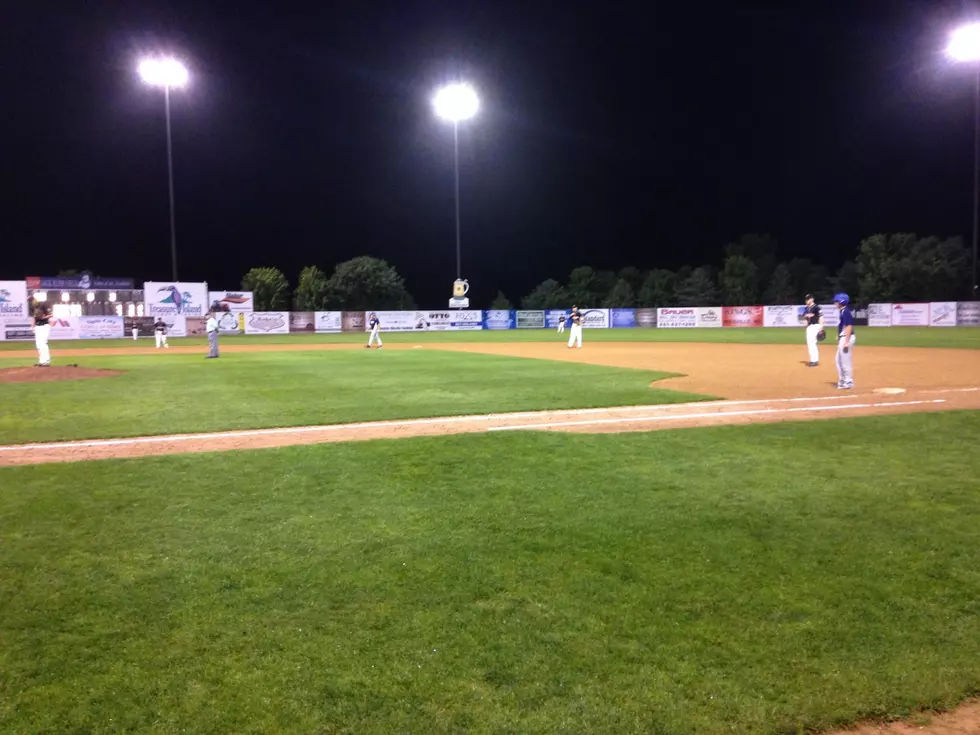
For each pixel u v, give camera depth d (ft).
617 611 13.32
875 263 184.24
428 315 174.60
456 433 29.73
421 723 10.09
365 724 10.07
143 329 148.25
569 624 12.84
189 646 12.09
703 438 28.09
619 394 42.06
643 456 25.13
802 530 17.49
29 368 59.41
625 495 20.48
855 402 37.50
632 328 177.47
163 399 41.73
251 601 13.75
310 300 192.54
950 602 13.71
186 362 72.18
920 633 12.58
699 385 46.47
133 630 12.65
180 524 18.17
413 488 21.39
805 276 209.26
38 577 14.85
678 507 19.31
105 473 23.11
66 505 19.65
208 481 22.17
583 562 15.61
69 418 34.68
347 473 23.12
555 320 183.52
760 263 213.46
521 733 9.87
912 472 22.58
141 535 17.35
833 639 12.35
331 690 10.83
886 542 16.67
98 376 56.29
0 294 138.72
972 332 119.96
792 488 20.95
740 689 10.89
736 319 172.14
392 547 16.53
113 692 10.79
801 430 29.35
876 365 58.44
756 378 50.39
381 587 14.35
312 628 12.71
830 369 56.24
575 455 25.36
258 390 45.88
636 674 11.27
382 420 33.50
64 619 13.05
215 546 16.62
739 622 12.91
